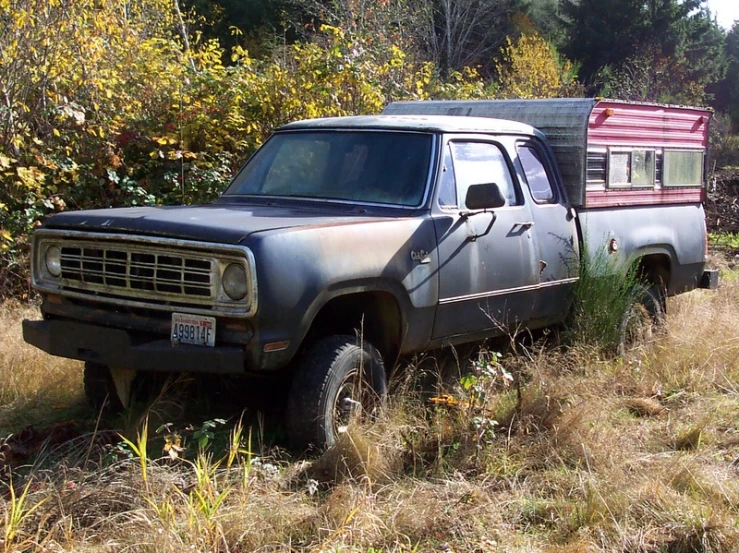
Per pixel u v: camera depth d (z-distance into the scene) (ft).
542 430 17.17
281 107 33.04
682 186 26.61
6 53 28.55
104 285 16.26
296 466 15.55
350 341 16.80
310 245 15.61
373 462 15.25
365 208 18.56
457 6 87.71
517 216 20.49
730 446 17.30
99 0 33.24
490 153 20.59
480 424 16.06
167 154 31.45
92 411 18.71
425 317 18.03
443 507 13.96
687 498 14.55
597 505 14.06
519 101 24.07
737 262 40.81
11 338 22.16
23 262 27.71
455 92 42.22
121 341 15.67
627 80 83.97
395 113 26.68
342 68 33.50
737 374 21.94
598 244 23.02
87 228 16.56
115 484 13.61
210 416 17.95
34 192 28.66
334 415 16.38
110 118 31.14
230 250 14.89
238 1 82.84
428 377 20.11
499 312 20.03
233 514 13.03
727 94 144.87
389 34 52.13
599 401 19.08
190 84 32.94
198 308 15.26
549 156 22.45
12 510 12.32
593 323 22.68
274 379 17.35
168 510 12.75
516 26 98.84
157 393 17.85
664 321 25.13
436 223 18.26
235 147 32.48
